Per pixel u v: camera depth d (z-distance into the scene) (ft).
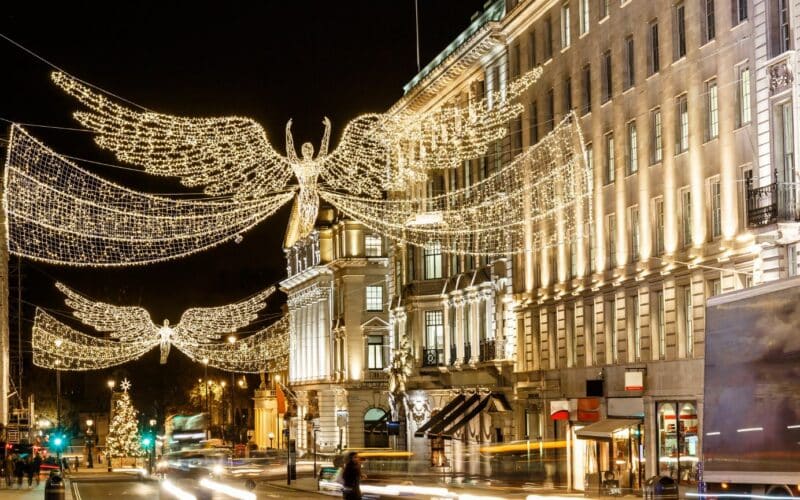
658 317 159.33
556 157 190.70
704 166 145.79
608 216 173.88
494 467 203.21
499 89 216.54
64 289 252.83
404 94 265.34
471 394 230.89
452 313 244.01
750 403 68.95
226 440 449.48
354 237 330.13
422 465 232.12
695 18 148.15
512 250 212.43
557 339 193.47
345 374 330.13
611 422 168.35
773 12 129.59
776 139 126.62
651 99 159.84
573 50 185.47
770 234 122.72
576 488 181.06
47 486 134.92
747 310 69.92
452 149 233.55
